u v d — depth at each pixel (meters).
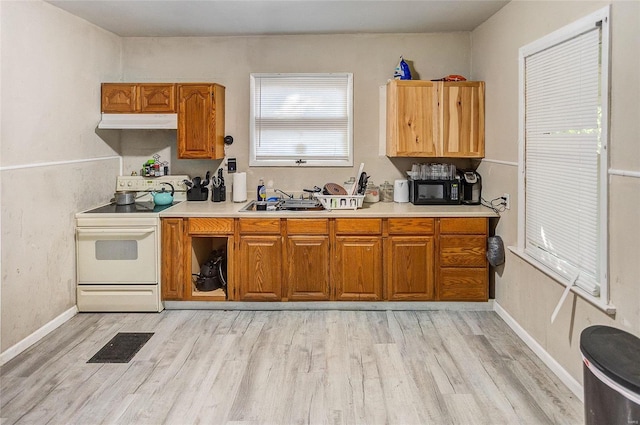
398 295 3.96
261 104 4.64
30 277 3.28
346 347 3.26
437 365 2.97
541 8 3.01
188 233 3.94
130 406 2.51
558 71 2.80
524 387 2.69
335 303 4.04
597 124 2.38
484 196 4.23
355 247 3.94
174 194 4.63
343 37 4.57
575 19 2.59
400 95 4.23
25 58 3.21
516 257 3.48
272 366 2.97
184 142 4.32
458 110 4.23
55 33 3.57
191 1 3.54
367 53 4.58
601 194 2.32
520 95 3.32
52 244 3.54
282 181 4.71
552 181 2.92
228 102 4.64
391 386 2.71
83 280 3.90
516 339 3.38
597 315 2.38
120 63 4.63
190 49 4.61
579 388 2.54
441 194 4.35
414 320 3.78
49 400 2.56
